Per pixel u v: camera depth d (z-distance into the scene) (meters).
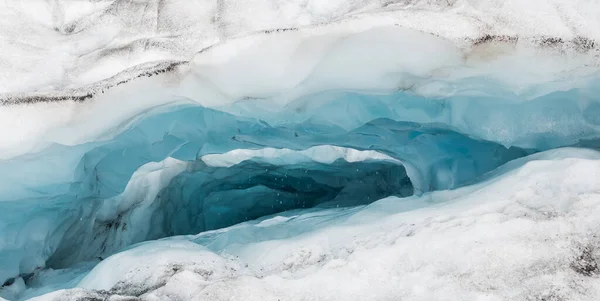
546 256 2.37
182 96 3.53
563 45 3.00
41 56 3.63
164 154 4.25
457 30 3.07
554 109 3.37
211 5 3.74
